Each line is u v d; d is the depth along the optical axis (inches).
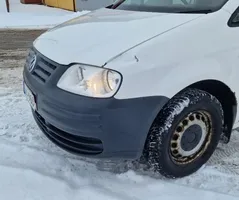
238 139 141.2
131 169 121.7
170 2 132.6
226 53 111.1
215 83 111.8
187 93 108.5
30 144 137.9
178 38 105.3
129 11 135.5
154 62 100.3
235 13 115.2
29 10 592.7
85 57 102.4
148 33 107.4
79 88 100.1
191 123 112.0
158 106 100.8
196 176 118.7
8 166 120.0
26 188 109.1
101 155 103.4
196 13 117.3
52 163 124.4
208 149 120.5
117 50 102.1
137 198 106.5
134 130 100.0
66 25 133.0
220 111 117.0
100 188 110.4
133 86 97.6
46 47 117.0
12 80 221.0
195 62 105.3
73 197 105.8
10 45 322.3
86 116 98.2
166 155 109.6
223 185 114.2
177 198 106.9
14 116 163.8
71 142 109.7
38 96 109.8
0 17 511.8
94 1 559.2
